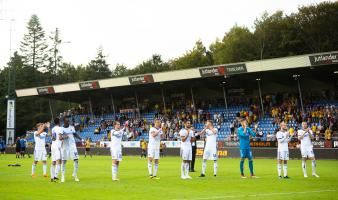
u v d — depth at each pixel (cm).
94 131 5844
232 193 1412
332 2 6475
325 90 4766
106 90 5584
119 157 1884
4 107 8212
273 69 4106
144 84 5109
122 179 1911
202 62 8744
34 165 2064
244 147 1959
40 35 9881
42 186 1631
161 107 5956
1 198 1308
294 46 6744
